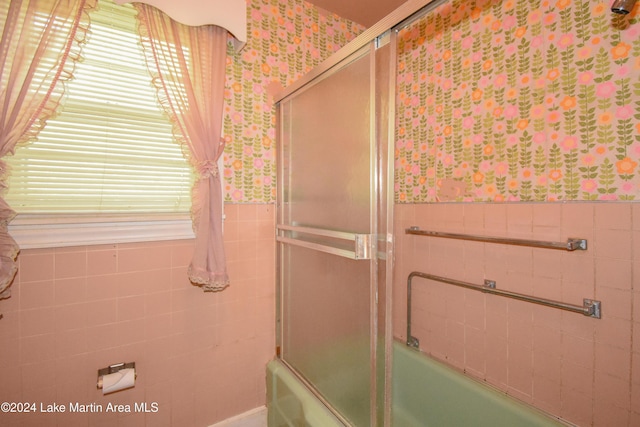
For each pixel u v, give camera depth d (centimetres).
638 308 99
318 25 187
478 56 144
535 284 125
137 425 136
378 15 196
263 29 167
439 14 161
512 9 131
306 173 144
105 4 127
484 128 142
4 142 103
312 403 133
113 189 131
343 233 117
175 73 133
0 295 107
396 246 188
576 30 111
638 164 98
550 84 119
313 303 142
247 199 162
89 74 124
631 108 99
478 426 135
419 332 175
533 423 119
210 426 153
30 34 108
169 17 134
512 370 133
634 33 98
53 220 118
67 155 122
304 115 145
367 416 109
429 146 167
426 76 168
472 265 148
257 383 167
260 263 166
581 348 112
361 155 110
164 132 140
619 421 103
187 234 144
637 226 99
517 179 130
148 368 138
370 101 105
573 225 113
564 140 115
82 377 125
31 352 117
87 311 126
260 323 167
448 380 148
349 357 119
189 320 147
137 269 135
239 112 159
